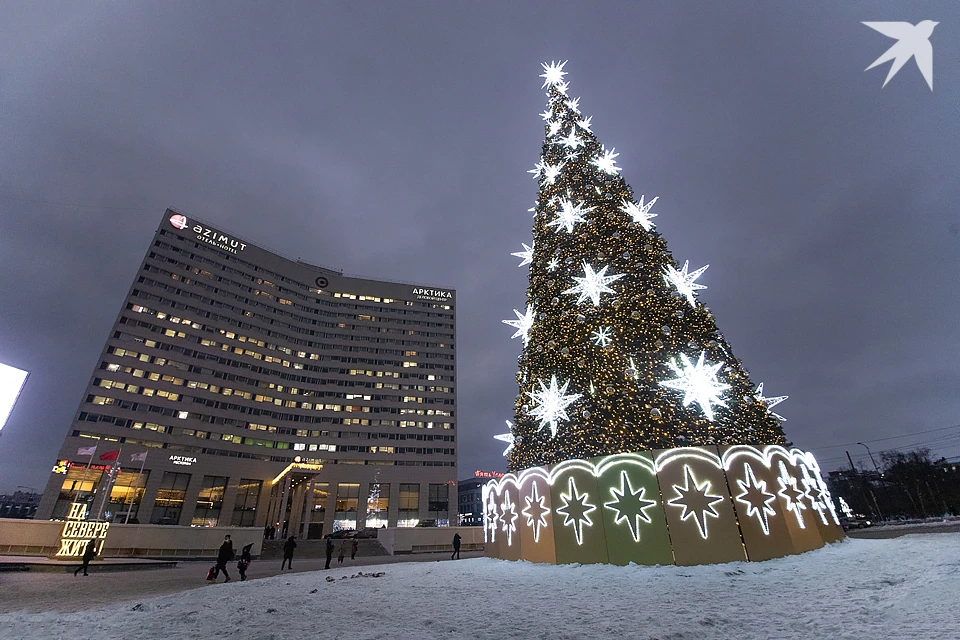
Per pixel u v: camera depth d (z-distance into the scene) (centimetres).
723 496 1206
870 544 1280
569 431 1455
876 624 596
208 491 6869
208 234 8725
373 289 10494
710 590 895
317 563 2734
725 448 1259
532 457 1568
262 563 2712
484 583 1157
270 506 7262
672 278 1555
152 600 1150
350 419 8888
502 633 704
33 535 2489
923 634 538
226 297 8525
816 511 1378
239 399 8000
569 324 1597
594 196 1828
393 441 8869
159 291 7744
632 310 1520
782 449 1345
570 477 1382
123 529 2644
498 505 1684
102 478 6034
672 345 1447
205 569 2295
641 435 1330
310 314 9650
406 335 10219
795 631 610
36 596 1352
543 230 1884
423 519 8225
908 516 5756
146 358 7219
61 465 4262
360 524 7825
